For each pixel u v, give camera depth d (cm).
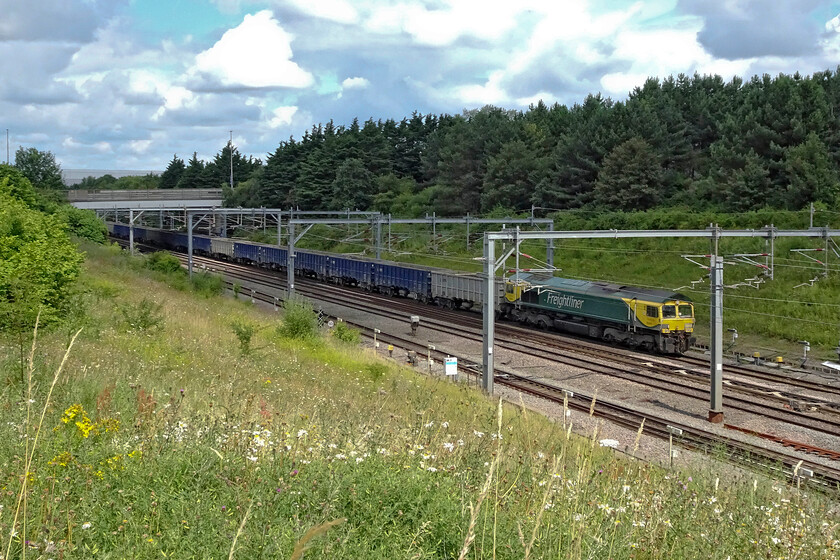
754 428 2172
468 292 4350
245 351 2075
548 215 6266
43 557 438
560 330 3956
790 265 4247
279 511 550
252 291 4803
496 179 6956
